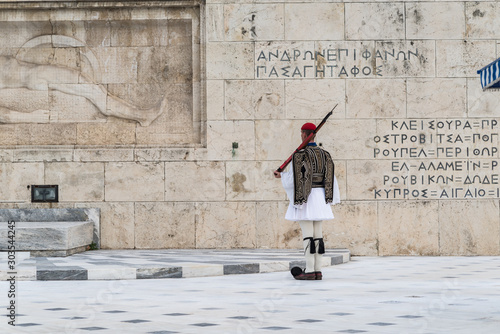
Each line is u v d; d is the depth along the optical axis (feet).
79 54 59.31
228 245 56.90
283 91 57.16
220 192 57.06
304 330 23.43
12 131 58.90
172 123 58.90
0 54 59.11
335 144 56.90
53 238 49.37
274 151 57.06
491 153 56.80
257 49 57.31
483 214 56.54
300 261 45.93
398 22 57.26
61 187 57.57
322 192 40.42
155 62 59.26
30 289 36.47
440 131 56.90
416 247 56.49
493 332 22.65
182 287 36.73
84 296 33.30
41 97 59.16
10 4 58.03
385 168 56.75
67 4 58.13
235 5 57.47
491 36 57.16
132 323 25.22
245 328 23.95
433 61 57.06
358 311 27.66
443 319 25.46
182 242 57.06
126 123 59.00
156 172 57.26
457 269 45.60
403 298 31.53
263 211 56.80
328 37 57.26
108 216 57.31
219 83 57.26
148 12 58.44
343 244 56.65
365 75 57.11
